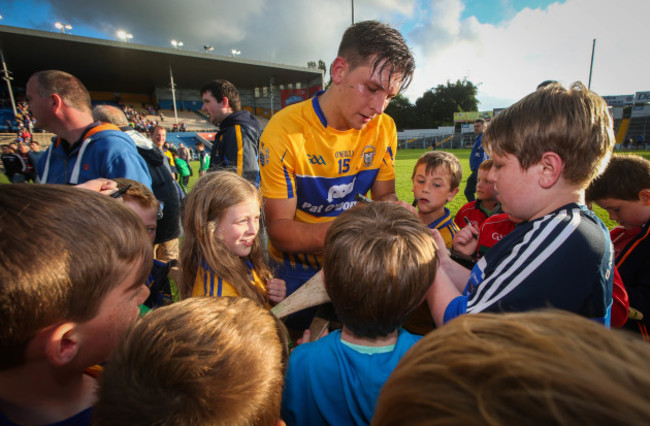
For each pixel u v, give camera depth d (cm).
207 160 1144
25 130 2041
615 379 19
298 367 82
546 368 21
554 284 73
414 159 2067
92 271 52
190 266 138
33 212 48
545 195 83
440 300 96
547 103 79
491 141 92
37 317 48
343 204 180
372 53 124
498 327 30
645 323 138
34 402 57
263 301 141
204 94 303
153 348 49
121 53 2638
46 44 2373
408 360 34
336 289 79
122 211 61
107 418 47
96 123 199
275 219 153
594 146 77
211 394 48
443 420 24
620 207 143
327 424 78
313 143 153
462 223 270
